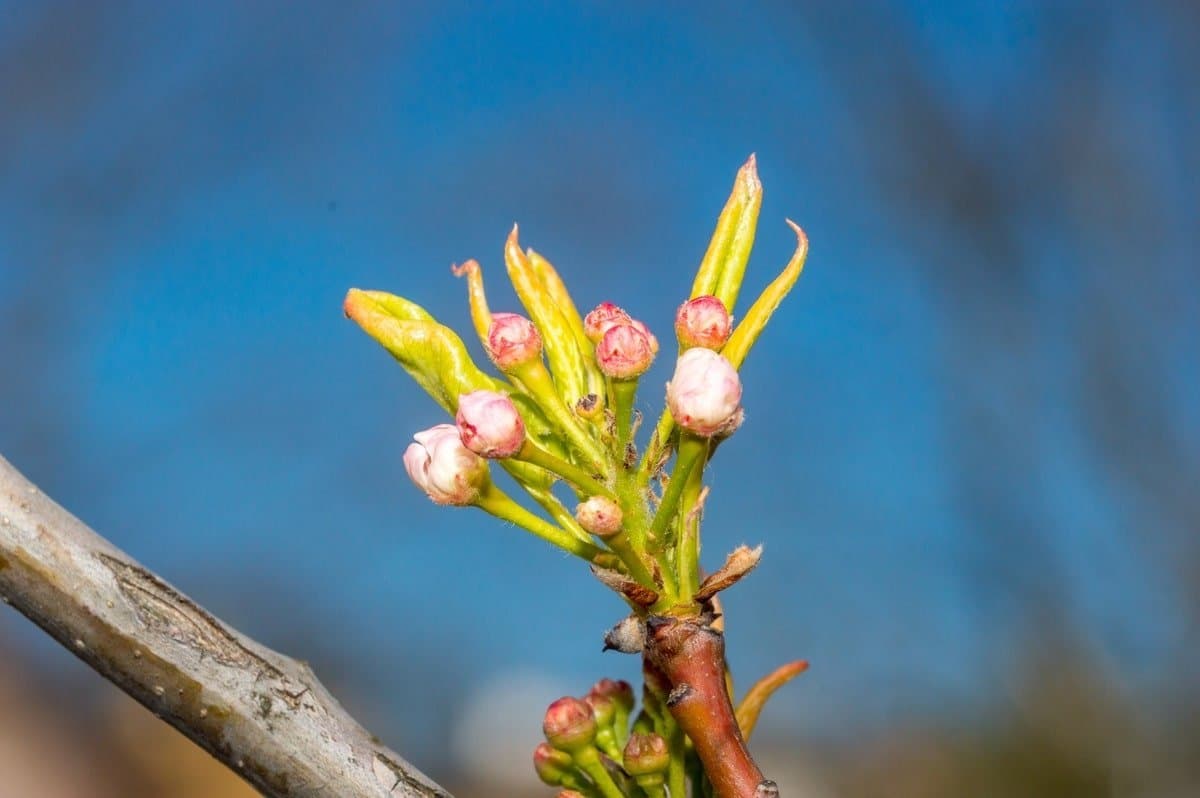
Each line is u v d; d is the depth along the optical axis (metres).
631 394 0.42
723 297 0.43
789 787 1.06
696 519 0.42
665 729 0.43
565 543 0.42
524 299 0.44
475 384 0.42
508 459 0.42
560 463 0.41
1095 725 1.00
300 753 0.42
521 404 0.43
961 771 1.03
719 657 0.41
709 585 0.41
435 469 0.42
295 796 0.42
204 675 0.41
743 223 0.43
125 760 0.93
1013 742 1.03
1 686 0.91
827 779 1.05
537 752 0.45
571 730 0.44
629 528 0.41
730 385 0.41
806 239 0.42
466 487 0.42
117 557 0.42
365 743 0.42
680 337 0.42
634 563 0.41
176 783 0.94
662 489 0.42
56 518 0.42
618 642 0.42
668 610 0.41
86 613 0.41
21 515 0.41
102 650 0.41
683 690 0.41
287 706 0.42
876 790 1.04
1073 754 1.01
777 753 1.08
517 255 0.44
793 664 0.45
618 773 0.44
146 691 0.41
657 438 0.42
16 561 0.41
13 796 0.84
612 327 0.42
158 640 0.41
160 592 0.42
